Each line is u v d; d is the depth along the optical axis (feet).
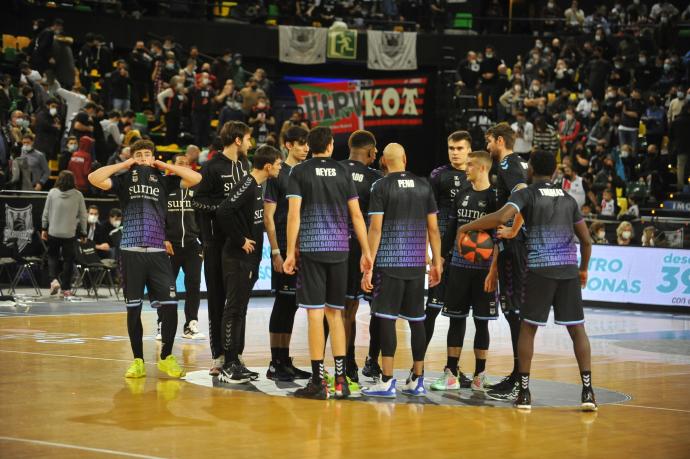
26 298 110.52
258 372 62.80
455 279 58.13
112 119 137.28
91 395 52.24
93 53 162.30
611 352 80.12
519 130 156.56
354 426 45.60
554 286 52.19
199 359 68.08
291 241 53.47
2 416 46.09
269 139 155.02
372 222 54.44
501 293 58.23
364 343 81.97
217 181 60.49
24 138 125.70
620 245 128.36
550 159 52.95
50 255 111.55
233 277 58.18
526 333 52.37
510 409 51.65
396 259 54.29
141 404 49.88
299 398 53.06
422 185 55.21
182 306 109.09
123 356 67.87
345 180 54.13
